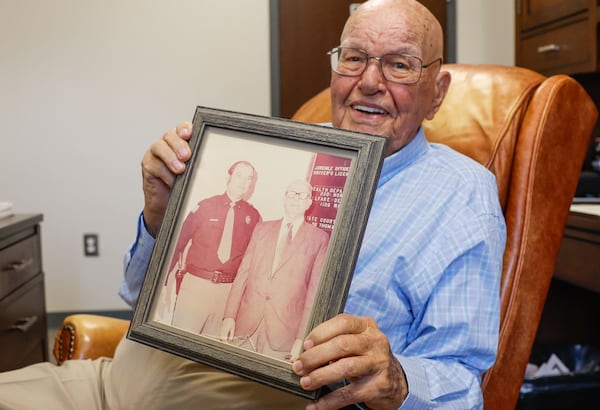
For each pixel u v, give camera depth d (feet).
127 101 10.75
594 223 5.22
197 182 3.18
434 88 3.94
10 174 10.75
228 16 10.75
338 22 10.90
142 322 3.01
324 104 5.35
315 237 2.84
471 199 3.66
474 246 3.48
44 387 3.82
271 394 3.29
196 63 10.77
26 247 6.10
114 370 3.87
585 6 6.93
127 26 10.62
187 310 2.97
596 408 6.17
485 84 4.62
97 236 10.93
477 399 3.27
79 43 10.61
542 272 4.01
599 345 7.24
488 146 4.34
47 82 10.64
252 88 10.89
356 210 2.77
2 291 5.39
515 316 3.88
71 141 10.76
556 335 7.19
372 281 3.45
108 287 11.02
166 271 3.08
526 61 8.53
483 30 10.94
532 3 8.27
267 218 2.97
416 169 3.85
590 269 5.39
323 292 2.71
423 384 3.05
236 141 3.17
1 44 10.53
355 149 2.87
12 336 5.59
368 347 2.64
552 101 4.24
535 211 4.06
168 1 10.64
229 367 2.78
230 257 2.98
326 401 2.69
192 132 3.26
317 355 2.53
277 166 3.03
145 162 3.48
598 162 7.23
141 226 3.83
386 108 3.72
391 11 3.71
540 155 4.14
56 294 10.96
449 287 3.43
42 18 10.53
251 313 2.84
